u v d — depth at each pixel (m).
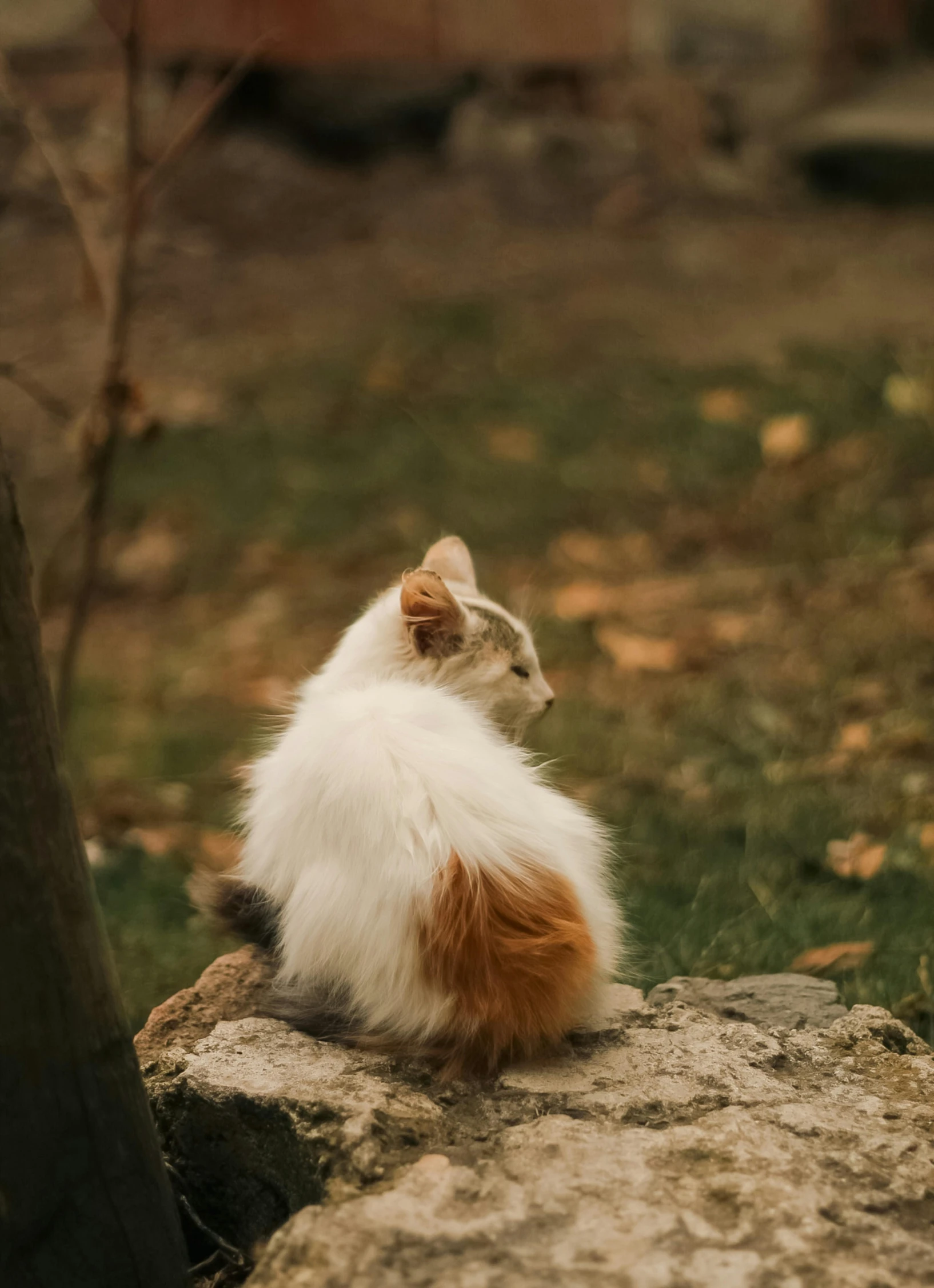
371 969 3.09
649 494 9.37
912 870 4.90
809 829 5.35
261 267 13.57
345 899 3.13
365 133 16.05
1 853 2.33
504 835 3.14
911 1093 2.95
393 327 12.20
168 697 7.83
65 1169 2.49
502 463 10.02
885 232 14.73
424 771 3.18
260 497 10.03
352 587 8.84
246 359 11.73
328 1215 2.41
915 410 9.55
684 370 10.98
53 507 9.96
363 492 9.89
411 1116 2.79
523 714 4.12
